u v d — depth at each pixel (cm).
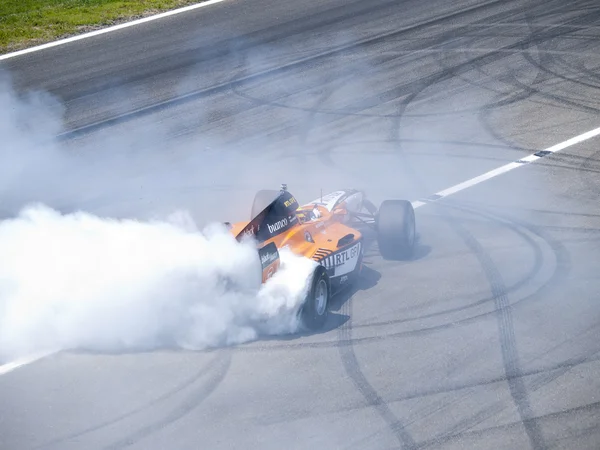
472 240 4028
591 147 5122
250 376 2925
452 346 3064
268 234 3325
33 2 9169
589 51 6769
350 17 8056
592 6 7838
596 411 2627
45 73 7125
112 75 6981
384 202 3847
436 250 3934
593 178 4681
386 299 3469
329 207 3866
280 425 2645
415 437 2550
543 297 3400
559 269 3647
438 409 2684
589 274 3578
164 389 2869
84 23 8400
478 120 5700
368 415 2670
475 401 2717
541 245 3912
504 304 3366
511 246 3925
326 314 3303
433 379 2855
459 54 6919
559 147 5166
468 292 3484
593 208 4300
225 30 7950
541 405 2675
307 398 2781
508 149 5209
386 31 7600
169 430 2650
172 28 8138
